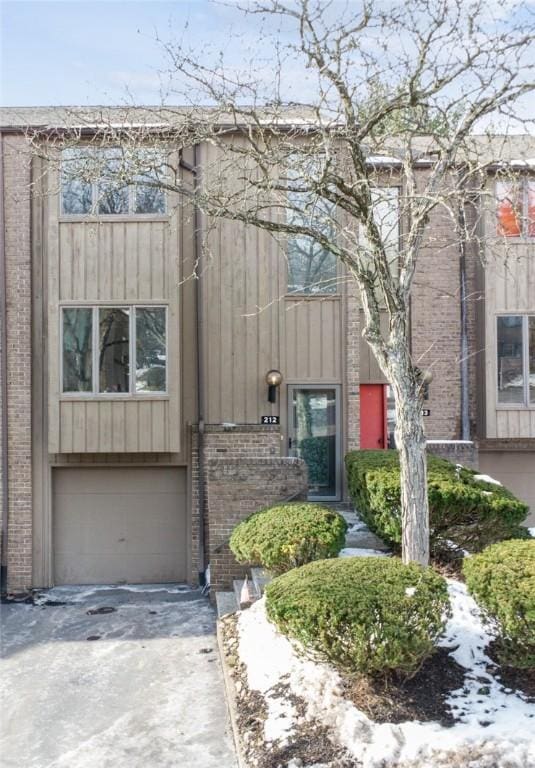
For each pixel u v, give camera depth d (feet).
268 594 17.33
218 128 32.60
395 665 15.65
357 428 37.60
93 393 36.29
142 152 30.27
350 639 15.58
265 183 23.35
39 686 22.63
